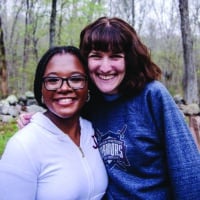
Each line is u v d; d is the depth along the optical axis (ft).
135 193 6.22
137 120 6.35
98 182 6.31
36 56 93.04
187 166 5.94
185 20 56.49
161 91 6.27
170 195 6.34
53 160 5.90
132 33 6.47
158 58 133.08
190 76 56.29
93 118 6.85
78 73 6.15
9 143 5.79
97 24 6.49
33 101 43.57
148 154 6.23
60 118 6.18
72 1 62.59
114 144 6.49
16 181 5.62
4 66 56.44
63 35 77.87
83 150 6.34
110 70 6.40
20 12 117.50
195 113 41.06
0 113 39.24
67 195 5.89
